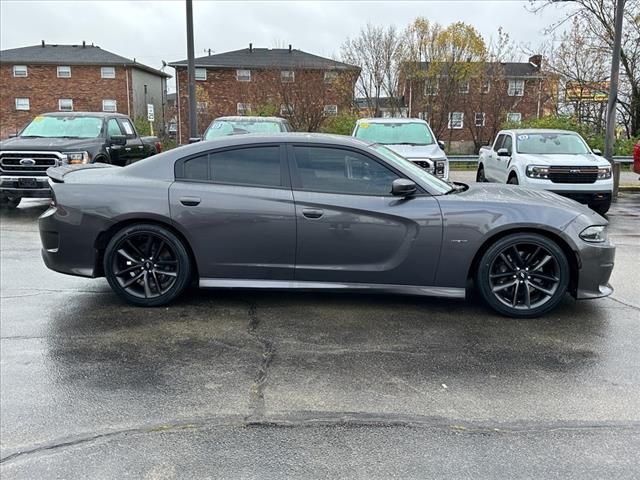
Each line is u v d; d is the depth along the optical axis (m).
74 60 41.31
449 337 4.14
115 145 10.67
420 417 2.98
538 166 9.90
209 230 4.62
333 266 4.62
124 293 4.79
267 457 2.61
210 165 4.73
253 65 37.59
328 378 3.45
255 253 4.64
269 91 30.23
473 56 30.11
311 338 4.10
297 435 2.80
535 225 4.45
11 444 2.72
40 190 9.38
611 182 9.95
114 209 4.66
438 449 2.68
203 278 4.75
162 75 48.56
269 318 4.53
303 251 4.61
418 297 5.10
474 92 30.89
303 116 28.95
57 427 2.88
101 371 3.54
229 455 2.63
